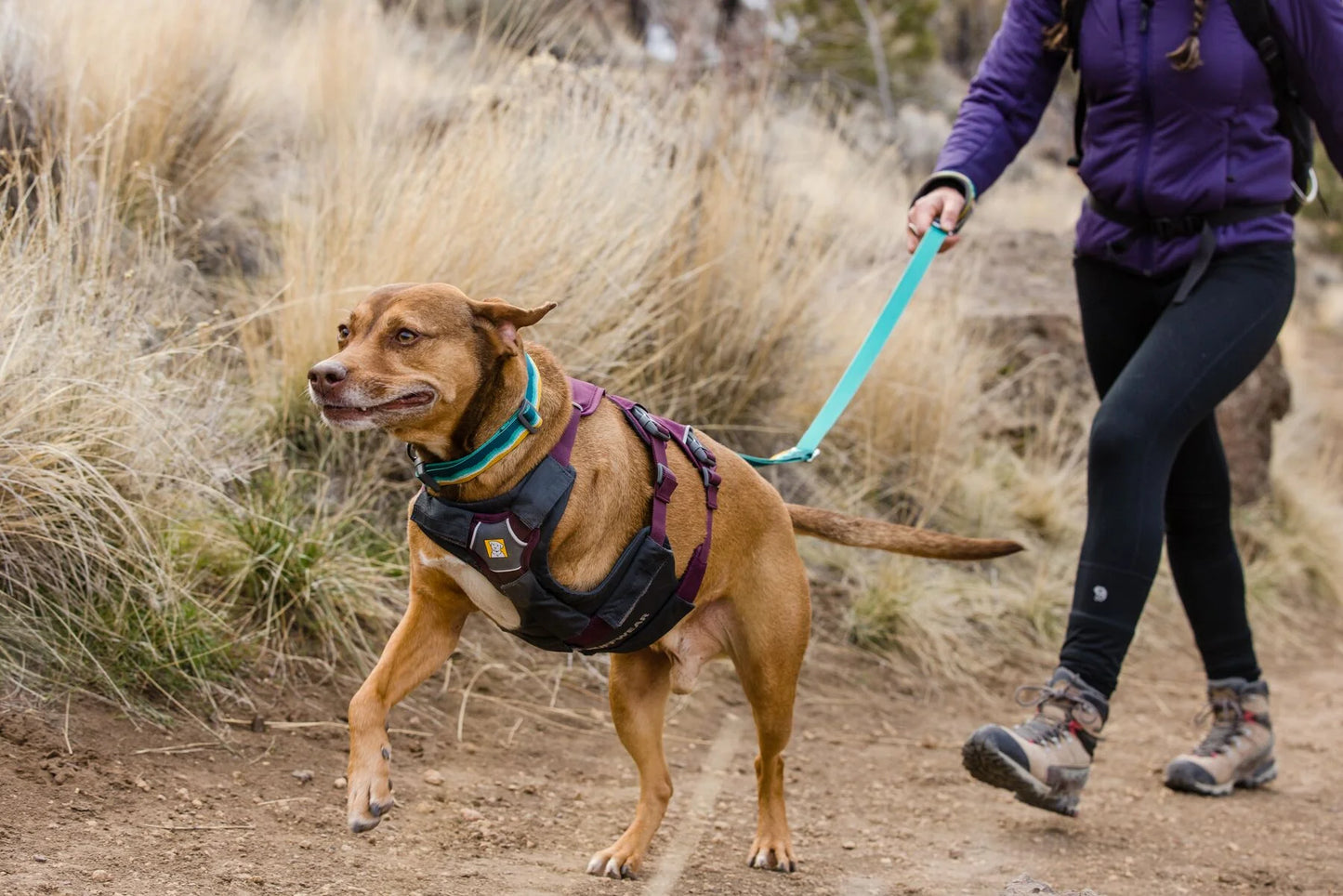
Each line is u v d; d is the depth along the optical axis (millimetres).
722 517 2891
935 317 6469
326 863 2711
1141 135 3568
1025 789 3375
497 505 2467
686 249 5281
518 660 4234
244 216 5512
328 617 3838
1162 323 3557
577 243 4879
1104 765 4402
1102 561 3477
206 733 3279
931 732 4598
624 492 2662
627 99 5695
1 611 3252
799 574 3057
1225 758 4098
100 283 3904
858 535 3270
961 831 3561
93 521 3391
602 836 3211
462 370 2467
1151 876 3248
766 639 2998
